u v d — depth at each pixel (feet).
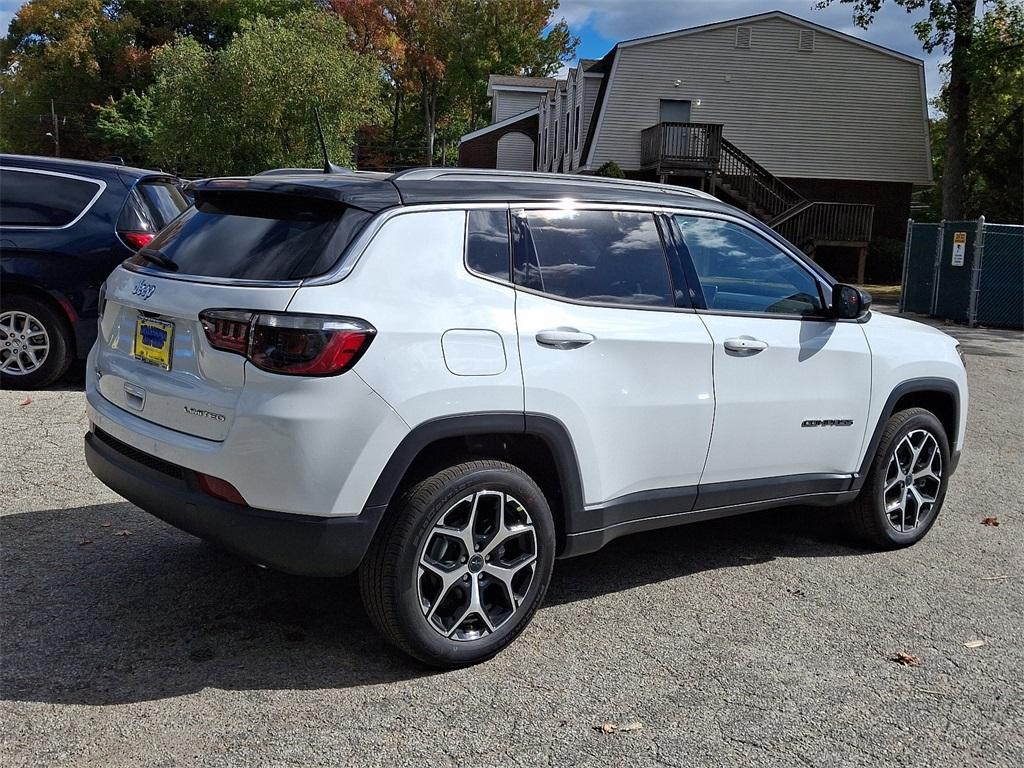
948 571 16.06
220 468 10.57
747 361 14.21
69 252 24.88
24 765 9.09
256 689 10.81
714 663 12.13
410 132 201.46
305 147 96.02
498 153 147.33
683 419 13.50
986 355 45.70
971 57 82.48
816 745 10.25
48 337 25.21
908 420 16.62
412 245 11.32
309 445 10.30
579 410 12.26
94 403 12.84
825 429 15.38
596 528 12.86
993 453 25.93
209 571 14.23
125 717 10.06
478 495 11.44
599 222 13.24
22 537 15.21
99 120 148.97
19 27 172.35
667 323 13.35
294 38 93.40
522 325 11.85
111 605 12.89
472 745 9.86
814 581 15.30
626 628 13.11
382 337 10.66
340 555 10.61
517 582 12.14
